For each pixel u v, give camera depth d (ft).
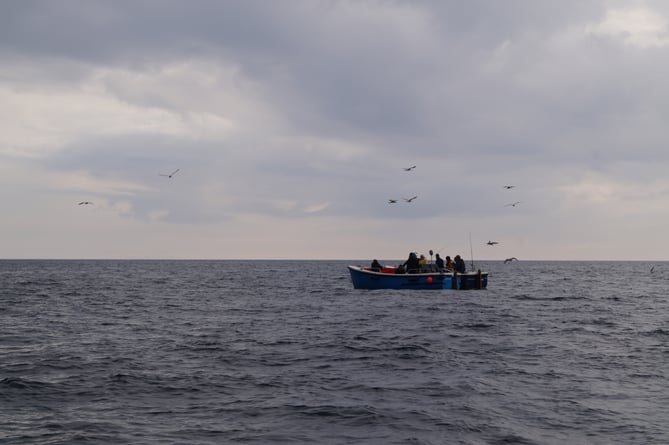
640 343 59.67
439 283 132.67
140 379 42.22
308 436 29.94
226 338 63.36
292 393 38.50
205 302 114.73
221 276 266.98
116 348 56.49
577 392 38.78
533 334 66.08
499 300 114.73
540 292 143.74
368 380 42.45
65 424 31.60
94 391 38.78
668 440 29.27
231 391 39.01
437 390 39.34
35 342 60.54
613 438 29.63
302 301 116.16
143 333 67.72
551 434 30.30
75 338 63.52
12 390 38.75
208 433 30.19
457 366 47.57
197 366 47.39
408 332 67.77
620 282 213.25
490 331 68.64
